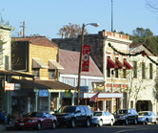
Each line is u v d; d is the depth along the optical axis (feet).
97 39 191.31
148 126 139.44
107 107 190.19
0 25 126.93
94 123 134.31
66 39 200.85
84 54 164.76
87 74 177.06
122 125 150.10
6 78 129.70
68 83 163.84
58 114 119.96
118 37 201.67
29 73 142.10
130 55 199.82
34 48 145.79
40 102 144.15
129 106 209.15
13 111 131.85
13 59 143.54
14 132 95.14
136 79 216.33
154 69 233.76
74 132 97.96
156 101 236.84
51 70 153.79
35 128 108.99
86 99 170.40
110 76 194.39
